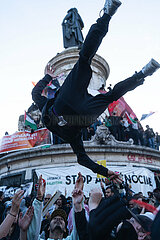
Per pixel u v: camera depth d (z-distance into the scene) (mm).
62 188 12219
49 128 3182
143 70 2936
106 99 3010
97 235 2051
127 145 14289
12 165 14859
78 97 2801
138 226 2385
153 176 13250
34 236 3723
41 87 3777
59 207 7723
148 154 14570
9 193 11867
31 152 14141
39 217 3875
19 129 18438
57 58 20969
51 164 13727
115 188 6770
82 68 2656
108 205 2195
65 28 24500
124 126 16453
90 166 3332
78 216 3047
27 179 13648
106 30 2621
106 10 2639
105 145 13883
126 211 2164
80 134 3352
